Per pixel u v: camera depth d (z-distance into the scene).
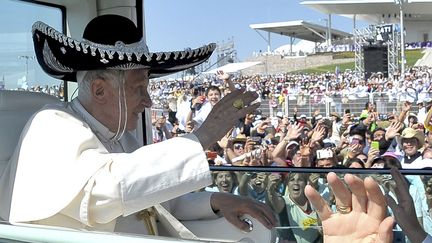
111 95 1.98
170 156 1.72
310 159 4.27
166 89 5.03
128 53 1.87
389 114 6.61
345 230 1.51
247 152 4.49
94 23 1.97
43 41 2.04
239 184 2.53
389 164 3.96
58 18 3.12
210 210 2.27
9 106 2.26
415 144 4.59
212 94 4.55
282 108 6.68
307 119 6.72
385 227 1.45
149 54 1.89
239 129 4.94
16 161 1.87
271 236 2.21
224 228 2.24
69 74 2.14
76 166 1.73
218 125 1.79
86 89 2.00
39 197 1.75
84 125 1.91
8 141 2.14
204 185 1.73
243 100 1.82
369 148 4.76
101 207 1.70
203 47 2.03
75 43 1.87
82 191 1.70
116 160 1.73
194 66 2.15
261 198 2.43
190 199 2.32
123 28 1.96
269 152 4.45
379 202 1.49
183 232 2.07
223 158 4.52
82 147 1.78
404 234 1.70
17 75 2.92
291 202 2.30
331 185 1.53
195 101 4.73
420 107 6.45
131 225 2.01
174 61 1.96
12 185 1.85
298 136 4.74
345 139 5.17
